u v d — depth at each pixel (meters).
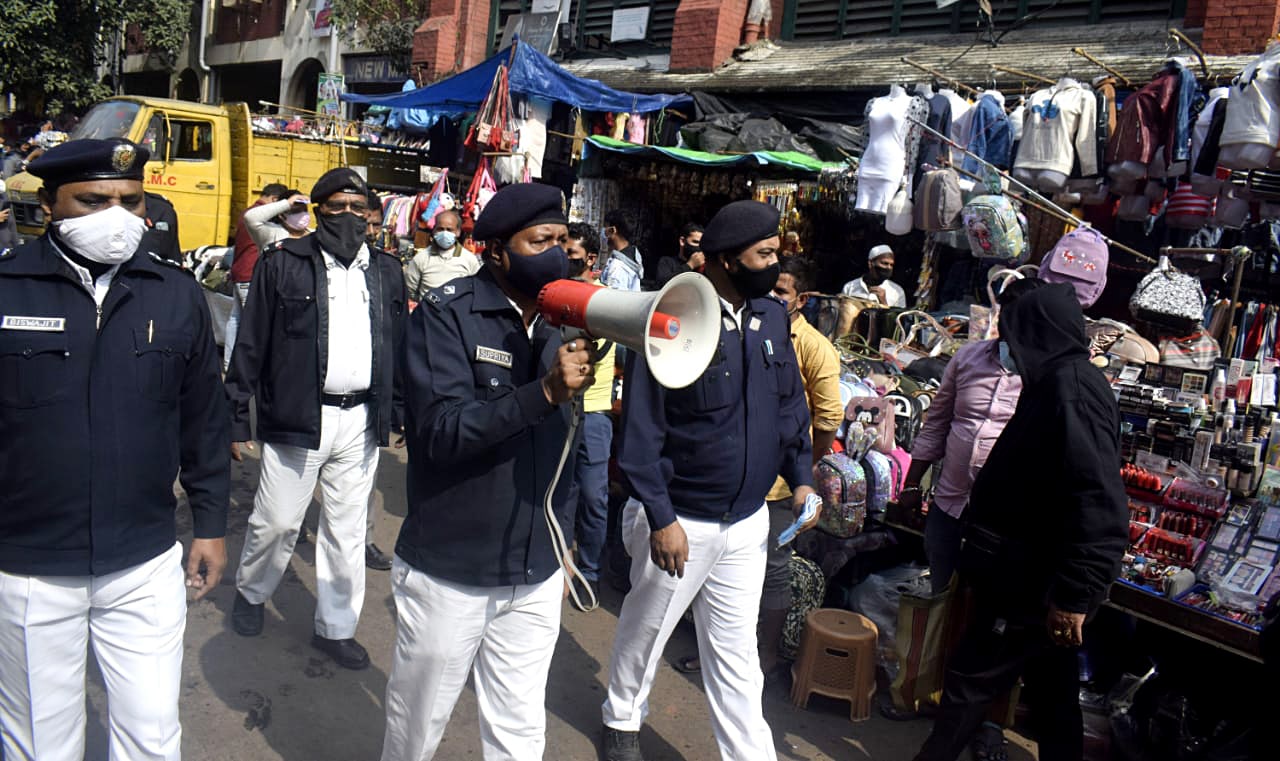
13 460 2.03
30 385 2.02
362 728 3.31
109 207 2.05
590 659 3.99
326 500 3.69
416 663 2.39
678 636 4.31
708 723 3.58
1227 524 3.54
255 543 3.70
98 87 17.73
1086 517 2.68
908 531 4.18
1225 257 5.99
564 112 10.09
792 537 3.20
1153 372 3.96
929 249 7.07
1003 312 3.08
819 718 3.65
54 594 2.08
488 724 2.50
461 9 13.91
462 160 11.58
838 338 6.25
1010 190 6.12
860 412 4.35
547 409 2.09
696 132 8.74
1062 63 7.79
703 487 2.86
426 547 2.34
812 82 9.26
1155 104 5.46
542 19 12.98
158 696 2.23
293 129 12.07
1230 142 5.02
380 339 3.75
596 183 9.23
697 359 1.97
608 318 1.95
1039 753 3.13
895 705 3.62
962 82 8.05
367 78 16.23
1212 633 3.19
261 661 3.69
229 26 20.39
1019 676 3.08
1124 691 3.50
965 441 3.49
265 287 3.59
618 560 4.70
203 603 4.12
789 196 7.69
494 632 2.45
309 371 3.55
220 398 2.41
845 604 4.27
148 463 2.17
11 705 2.14
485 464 2.29
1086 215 6.70
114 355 2.11
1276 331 5.54
